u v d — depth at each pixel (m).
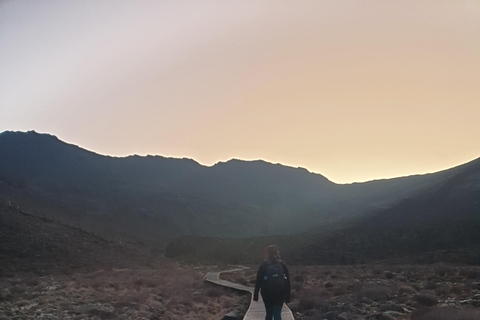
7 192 113.06
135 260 86.00
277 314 13.16
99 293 32.88
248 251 121.38
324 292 29.41
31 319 20.86
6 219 78.31
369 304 23.64
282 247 118.00
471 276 36.12
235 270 79.75
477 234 86.25
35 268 59.28
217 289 37.62
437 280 35.88
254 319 19.73
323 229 144.62
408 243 92.19
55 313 22.81
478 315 16.48
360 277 45.19
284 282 13.12
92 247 83.50
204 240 132.00
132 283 40.53
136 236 156.88
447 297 24.28
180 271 68.44
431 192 119.31
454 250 78.88
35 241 73.31
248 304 27.58
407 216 113.69
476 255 70.81
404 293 26.45
